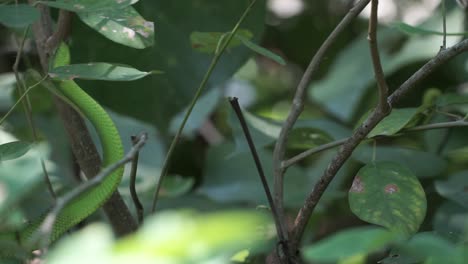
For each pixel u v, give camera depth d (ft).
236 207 5.25
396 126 4.00
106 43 4.66
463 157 5.05
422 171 4.71
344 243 2.85
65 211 3.84
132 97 4.77
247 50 4.82
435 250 2.99
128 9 3.88
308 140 4.29
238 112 3.91
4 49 5.29
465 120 4.10
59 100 4.16
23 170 3.10
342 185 5.22
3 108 5.19
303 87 4.07
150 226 2.45
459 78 5.37
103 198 3.91
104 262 2.42
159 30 4.83
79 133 4.17
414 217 3.86
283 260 3.93
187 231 2.39
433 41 5.39
